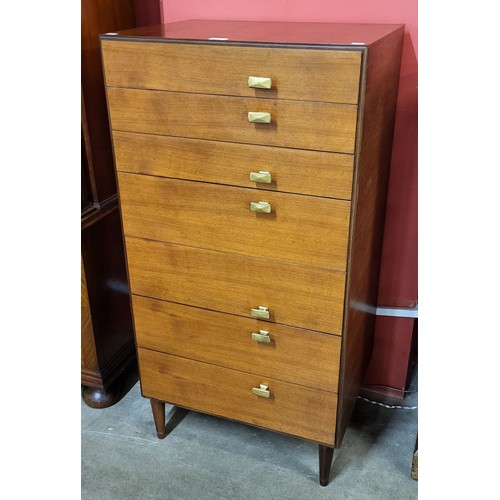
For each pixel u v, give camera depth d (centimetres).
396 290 165
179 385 150
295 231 117
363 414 171
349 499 143
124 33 120
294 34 117
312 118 105
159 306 140
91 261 155
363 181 113
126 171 127
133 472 151
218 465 154
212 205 122
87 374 169
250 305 129
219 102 111
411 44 137
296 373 132
